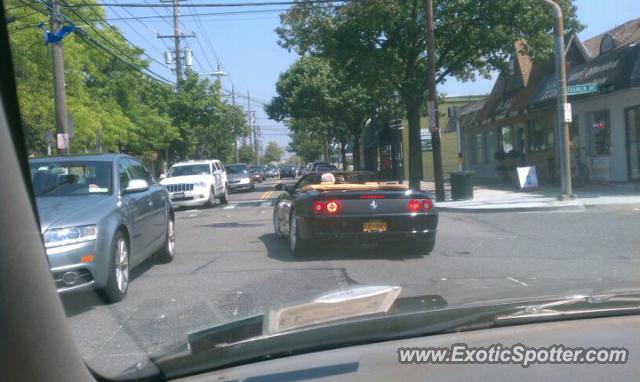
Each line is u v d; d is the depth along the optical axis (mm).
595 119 21594
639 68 16922
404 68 23172
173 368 2824
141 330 5918
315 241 9266
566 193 16781
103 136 25438
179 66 41719
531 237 11750
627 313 2887
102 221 6770
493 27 21172
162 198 9672
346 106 41375
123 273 7375
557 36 16531
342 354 2701
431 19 19453
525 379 2414
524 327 2830
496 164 30484
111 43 25859
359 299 3578
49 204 6875
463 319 2885
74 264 6328
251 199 27188
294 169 69000
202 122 42656
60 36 18469
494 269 8773
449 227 13633
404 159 41375
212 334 3287
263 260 9844
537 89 23250
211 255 10562
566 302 3029
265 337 2896
